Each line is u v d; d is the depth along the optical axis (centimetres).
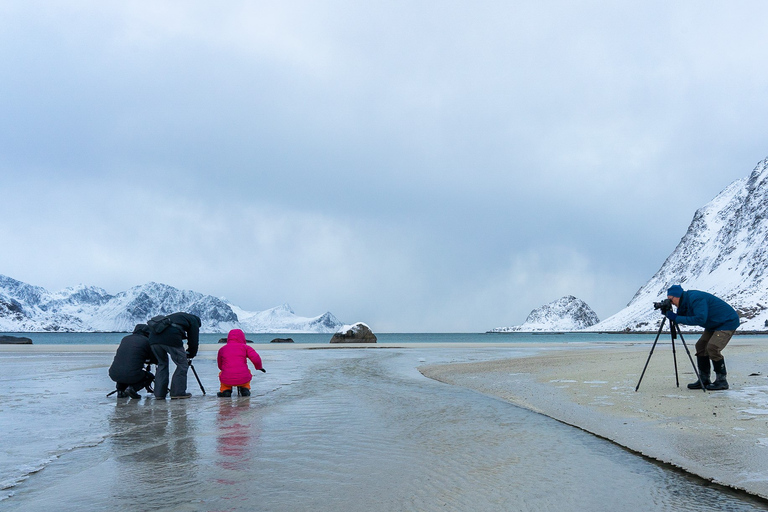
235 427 686
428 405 888
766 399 816
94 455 532
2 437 621
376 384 1242
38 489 417
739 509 368
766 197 19500
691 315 941
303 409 845
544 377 1307
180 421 732
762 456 496
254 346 4188
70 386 1208
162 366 984
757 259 16200
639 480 442
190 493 405
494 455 532
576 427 684
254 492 408
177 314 1028
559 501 386
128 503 381
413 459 516
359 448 564
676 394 899
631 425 661
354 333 5238
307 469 478
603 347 3731
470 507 371
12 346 4266
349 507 371
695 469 460
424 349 3531
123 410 838
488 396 1009
